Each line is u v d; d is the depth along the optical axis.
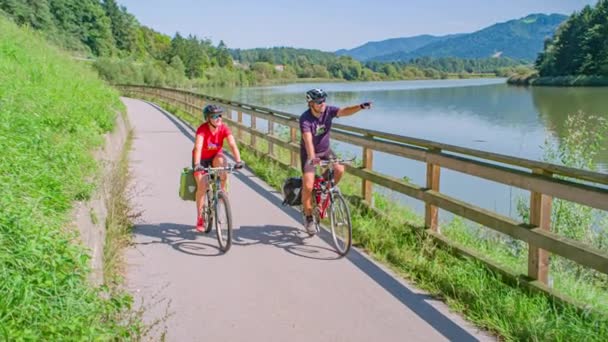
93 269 4.06
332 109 6.38
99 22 106.56
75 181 5.50
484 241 7.57
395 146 6.80
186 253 6.17
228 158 12.93
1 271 3.17
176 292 5.08
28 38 20.00
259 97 57.41
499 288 4.77
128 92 41.59
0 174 4.68
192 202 8.47
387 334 4.29
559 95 60.25
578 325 3.97
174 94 27.30
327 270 5.69
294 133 10.64
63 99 10.12
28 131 6.32
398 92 76.31
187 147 14.36
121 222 6.66
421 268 5.51
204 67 133.38
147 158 12.48
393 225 6.61
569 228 7.59
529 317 4.21
